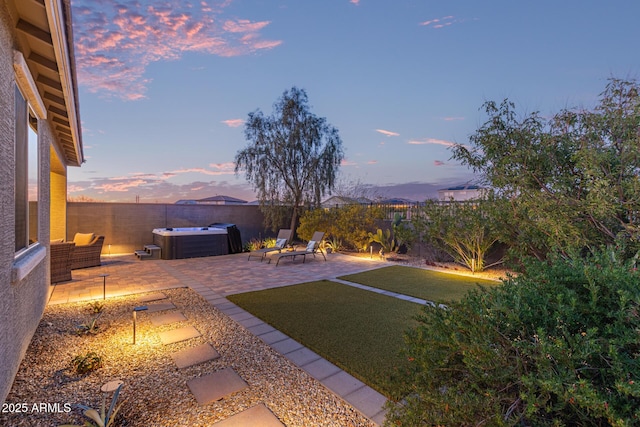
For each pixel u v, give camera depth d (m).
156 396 2.57
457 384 1.67
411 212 10.98
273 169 13.28
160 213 11.75
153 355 3.32
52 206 8.64
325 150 13.73
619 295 1.46
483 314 1.63
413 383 1.85
